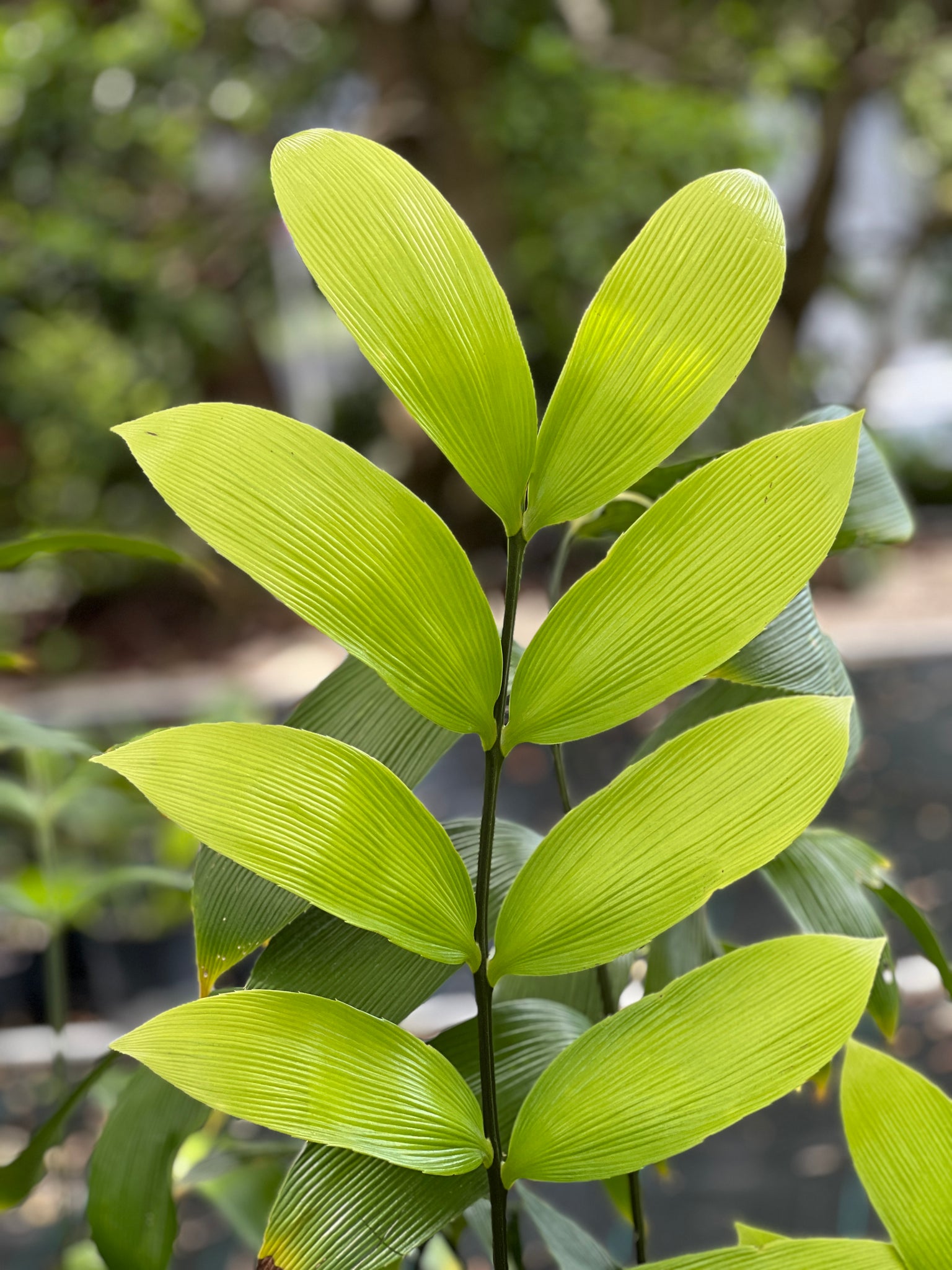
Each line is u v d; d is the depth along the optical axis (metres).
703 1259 0.75
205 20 8.14
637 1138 0.72
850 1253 0.75
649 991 0.93
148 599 9.84
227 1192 1.25
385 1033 0.72
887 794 5.54
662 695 0.71
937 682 7.20
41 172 8.30
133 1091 0.92
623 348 0.71
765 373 8.88
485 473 0.71
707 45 9.00
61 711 7.87
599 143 8.01
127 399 9.12
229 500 0.69
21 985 3.97
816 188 9.59
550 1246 0.87
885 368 10.91
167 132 8.38
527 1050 0.87
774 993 0.72
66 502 9.45
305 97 9.30
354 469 0.69
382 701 0.85
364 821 0.71
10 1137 2.91
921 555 10.45
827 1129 3.22
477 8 8.51
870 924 0.91
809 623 0.85
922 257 10.52
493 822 0.73
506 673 0.72
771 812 0.71
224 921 0.81
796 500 0.70
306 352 11.48
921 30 9.62
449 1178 0.76
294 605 0.69
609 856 0.72
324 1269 0.73
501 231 8.43
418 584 0.70
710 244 0.71
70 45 7.56
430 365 0.70
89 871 1.80
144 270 8.26
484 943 0.73
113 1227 0.88
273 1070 0.71
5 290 8.10
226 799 0.69
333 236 0.70
